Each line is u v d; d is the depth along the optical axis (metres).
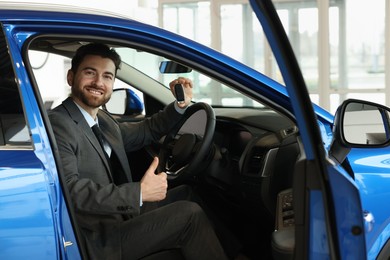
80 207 1.94
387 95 9.52
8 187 1.60
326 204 1.51
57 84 3.82
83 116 2.14
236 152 2.71
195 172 2.57
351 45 9.69
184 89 2.62
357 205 1.50
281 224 2.27
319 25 9.77
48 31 1.79
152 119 2.67
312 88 10.08
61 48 2.62
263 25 1.45
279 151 2.43
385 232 2.05
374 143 2.06
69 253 1.70
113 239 2.09
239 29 10.50
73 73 2.19
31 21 1.77
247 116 2.71
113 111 3.21
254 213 2.62
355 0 9.53
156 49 1.97
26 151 1.65
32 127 1.68
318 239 1.55
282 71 1.49
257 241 2.68
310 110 1.51
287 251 1.91
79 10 1.98
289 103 2.11
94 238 2.05
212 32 10.57
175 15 10.68
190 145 2.56
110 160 2.36
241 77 2.07
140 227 2.16
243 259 2.67
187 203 2.23
